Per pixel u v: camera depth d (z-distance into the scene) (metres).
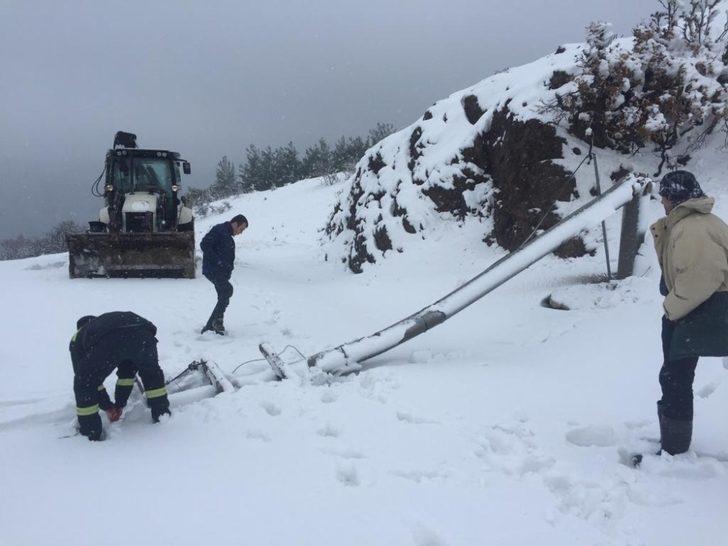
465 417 4.36
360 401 4.73
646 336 5.71
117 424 4.40
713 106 8.27
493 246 10.20
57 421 4.57
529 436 4.06
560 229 6.53
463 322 7.28
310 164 36.38
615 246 8.30
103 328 4.03
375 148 14.13
